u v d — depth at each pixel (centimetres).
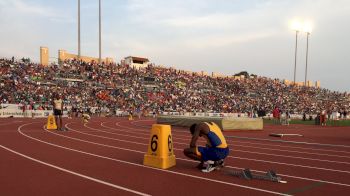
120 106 4691
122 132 1919
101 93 4703
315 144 1496
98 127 2309
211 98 5888
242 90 6712
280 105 6297
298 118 5278
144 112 4775
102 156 1006
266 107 5978
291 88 7725
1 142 1304
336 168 893
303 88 8006
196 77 6662
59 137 1529
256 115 4972
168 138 863
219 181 703
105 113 4425
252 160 1005
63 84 4559
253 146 1377
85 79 4884
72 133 1758
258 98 6512
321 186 682
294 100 6900
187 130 2194
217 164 811
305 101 7056
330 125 3484
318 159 1052
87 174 754
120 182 684
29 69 4434
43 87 4247
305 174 803
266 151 1223
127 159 960
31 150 1097
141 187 646
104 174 757
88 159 948
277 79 8250
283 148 1325
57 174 748
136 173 773
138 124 2800
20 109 3678
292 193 623
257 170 845
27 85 4147
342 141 1667
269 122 3769
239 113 5297
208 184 677
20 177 713
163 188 641
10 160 909
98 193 601
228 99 6059
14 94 3856
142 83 5538
